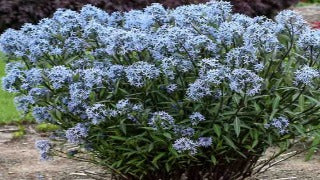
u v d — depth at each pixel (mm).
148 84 3932
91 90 3996
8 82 4191
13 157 5914
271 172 5383
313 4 19719
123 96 4047
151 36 4074
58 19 4523
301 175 5324
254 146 3988
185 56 4027
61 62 4336
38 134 6676
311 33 4027
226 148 4070
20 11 11930
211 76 3717
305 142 5770
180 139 3826
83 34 4312
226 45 4121
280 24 4191
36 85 4168
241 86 3744
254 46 4031
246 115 3963
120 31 3996
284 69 4098
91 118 3963
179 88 4027
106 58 4270
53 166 5621
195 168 4246
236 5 13680
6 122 6961
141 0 12391
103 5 12227
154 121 3838
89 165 5621
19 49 4367
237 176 4402
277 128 3951
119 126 3896
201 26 4254
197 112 3920
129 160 4133
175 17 4309
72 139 4000
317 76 3930
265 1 14062
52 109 4137
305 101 4109
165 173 4254
